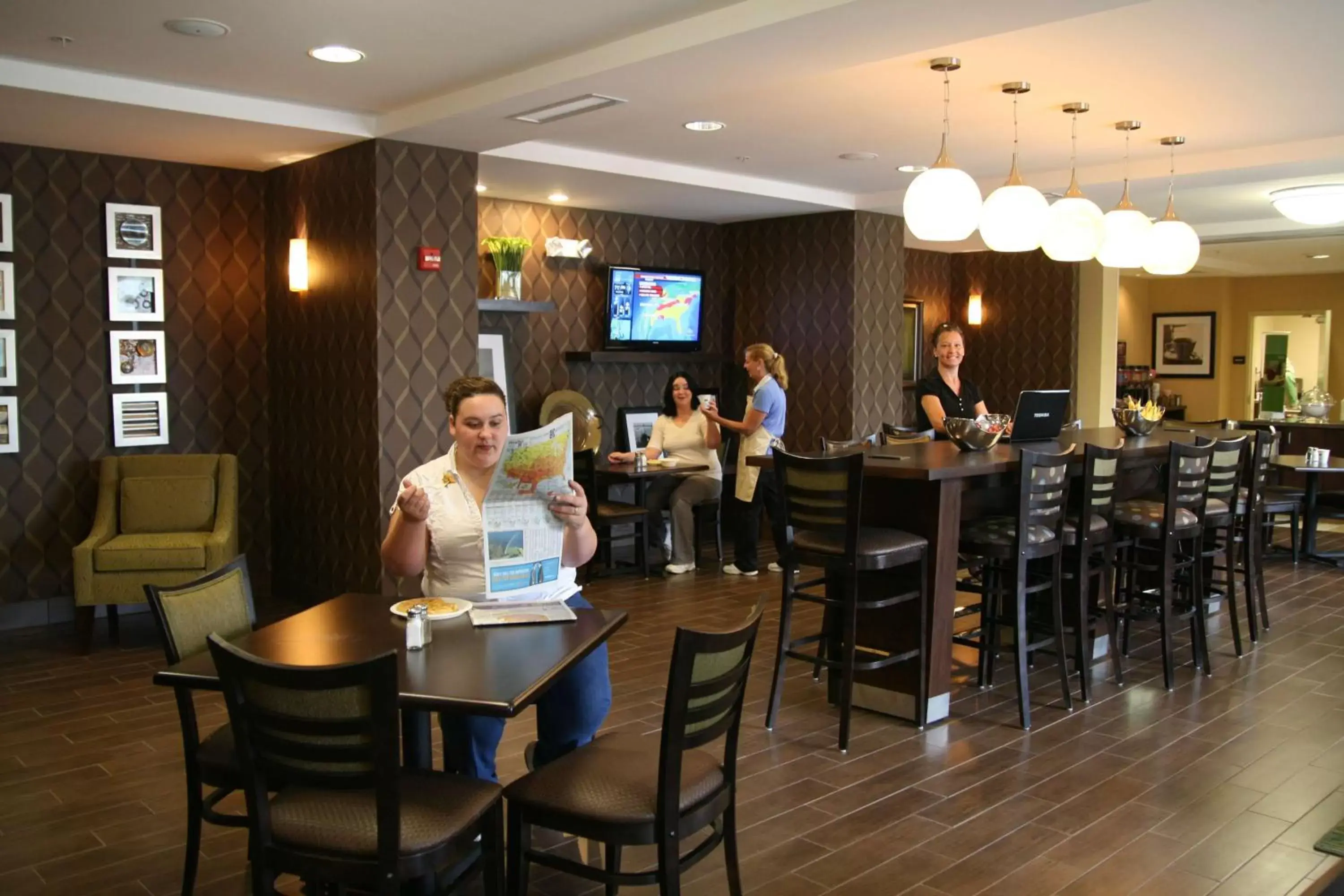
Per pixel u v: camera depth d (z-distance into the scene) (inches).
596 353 302.7
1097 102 198.8
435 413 221.6
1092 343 402.0
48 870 116.7
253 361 250.2
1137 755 152.4
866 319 320.8
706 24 144.5
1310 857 121.3
